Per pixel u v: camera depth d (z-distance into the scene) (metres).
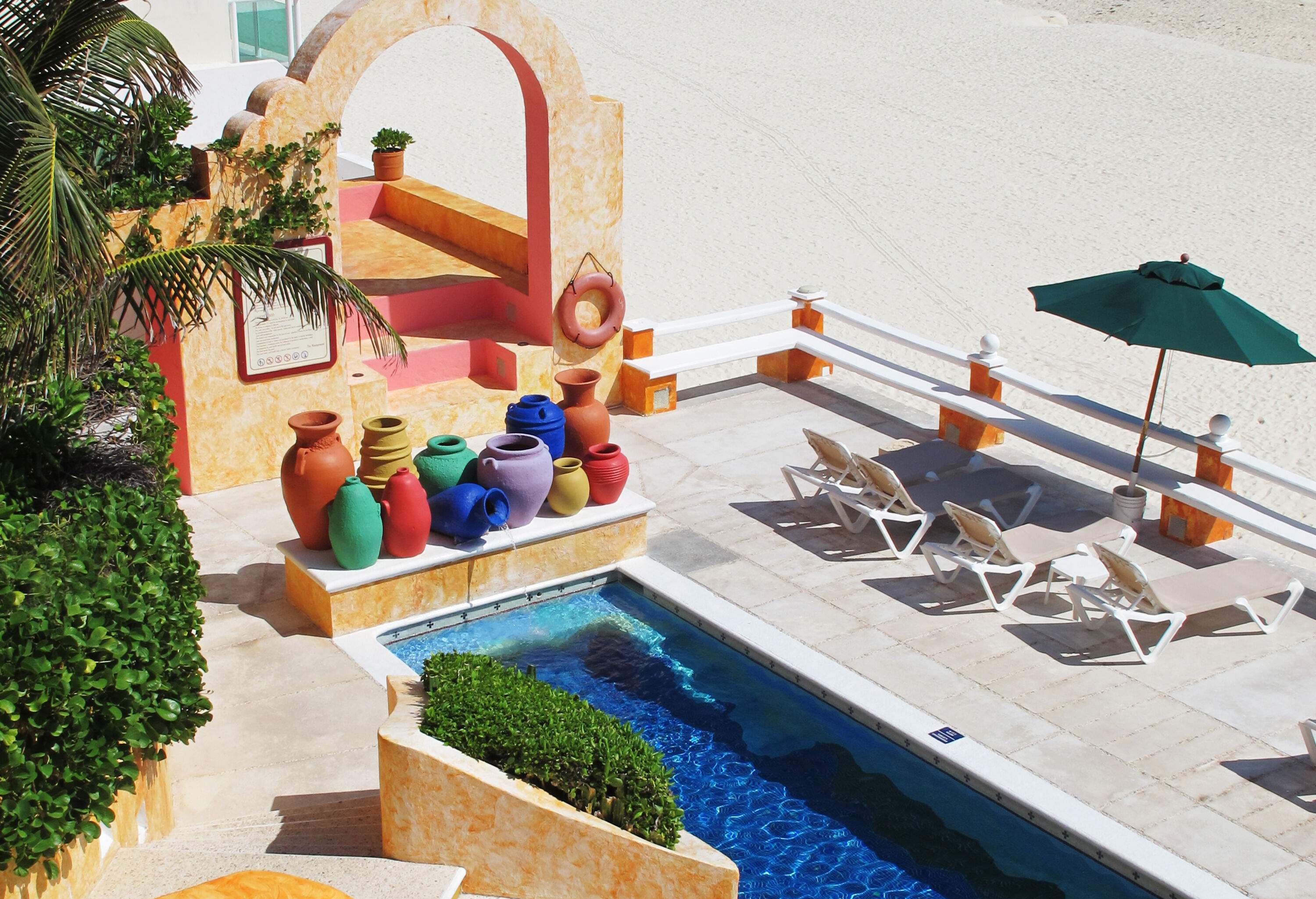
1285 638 9.63
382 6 11.15
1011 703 8.80
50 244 6.82
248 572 10.37
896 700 8.80
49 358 7.29
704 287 19.56
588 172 12.72
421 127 28.52
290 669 9.12
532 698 6.63
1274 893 7.10
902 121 30.36
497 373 13.26
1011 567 9.94
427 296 13.55
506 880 6.38
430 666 6.91
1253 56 36.78
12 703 5.19
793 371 14.66
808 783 8.14
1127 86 33.44
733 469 12.46
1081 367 16.75
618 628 9.98
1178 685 9.03
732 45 38.53
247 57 18.34
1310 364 16.78
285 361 11.59
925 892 7.22
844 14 43.06
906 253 21.45
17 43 8.18
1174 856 7.36
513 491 9.95
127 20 8.55
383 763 6.34
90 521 6.68
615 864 6.25
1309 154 27.44
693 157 27.08
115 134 9.28
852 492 11.14
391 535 9.58
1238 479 13.45
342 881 6.21
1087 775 8.05
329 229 11.51
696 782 8.13
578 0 44.16
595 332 13.27
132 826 6.59
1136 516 11.23
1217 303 10.22
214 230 10.99
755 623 9.78
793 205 24.00
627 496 10.80
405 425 9.88
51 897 5.54
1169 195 24.80
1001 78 34.47
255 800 7.74
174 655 6.17
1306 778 8.08
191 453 11.45
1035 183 25.59
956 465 11.70
